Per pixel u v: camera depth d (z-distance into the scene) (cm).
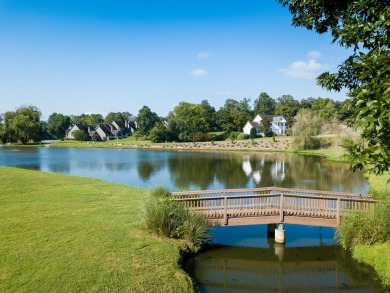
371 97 400
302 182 2872
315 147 5931
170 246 1054
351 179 3028
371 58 420
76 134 10531
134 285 794
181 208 1237
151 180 2878
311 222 1321
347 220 1199
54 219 1246
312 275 1056
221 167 3888
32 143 8744
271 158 4981
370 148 415
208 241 1286
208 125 9856
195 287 959
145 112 11000
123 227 1184
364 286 979
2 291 723
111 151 6656
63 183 2077
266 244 1320
